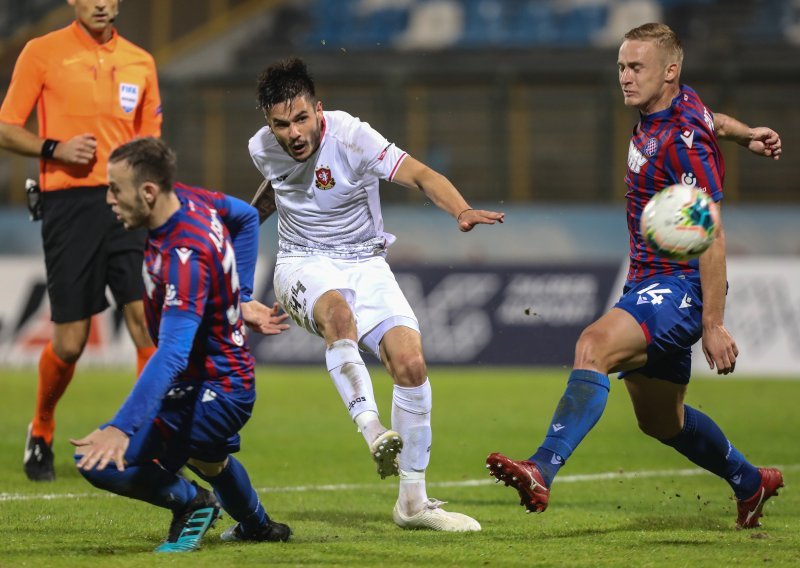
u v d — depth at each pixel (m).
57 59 25.08
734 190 72.75
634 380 18.48
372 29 90.06
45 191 25.28
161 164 14.80
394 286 20.08
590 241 65.81
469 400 44.97
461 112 73.88
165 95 72.19
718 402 45.12
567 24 88.94
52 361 24.92
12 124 24.70
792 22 85.81
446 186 18.95
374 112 72.81
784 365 56.25
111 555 15.76
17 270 58.09
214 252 15.08
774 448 32.38
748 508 19.25
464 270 58.84
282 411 41.41
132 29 85.12
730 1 86.50
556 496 24.03
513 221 66.12
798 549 16.48
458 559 15.52
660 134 17.66
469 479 26.72
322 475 27.05
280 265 20.41
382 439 16.06
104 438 13.93
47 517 19.81
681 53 17.86
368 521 20.19
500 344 58.09
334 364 18.03
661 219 15.91
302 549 16.47
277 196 20.20
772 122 72.12
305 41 88.75
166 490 16.05
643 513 21.53
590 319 57.59
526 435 34.91
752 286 57.09
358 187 19.83
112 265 25.28
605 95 70.25
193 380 15.77
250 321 17.05
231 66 86.31
